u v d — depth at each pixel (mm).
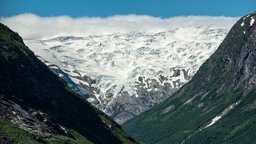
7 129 178375
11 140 173750
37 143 181375
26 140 178750
